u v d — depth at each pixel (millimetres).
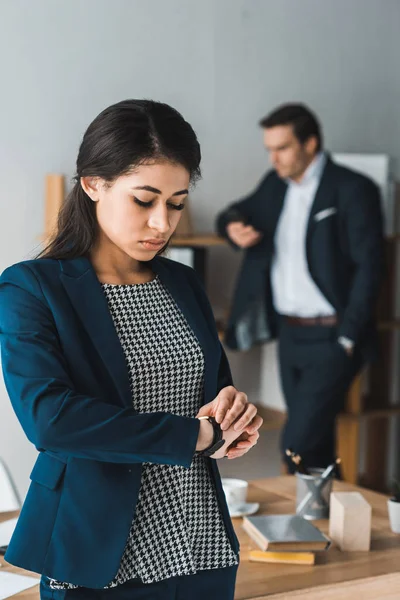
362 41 5297
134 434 1520
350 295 4344
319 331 4461
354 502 2396
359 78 5316
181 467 1704
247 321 4676
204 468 1758
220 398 1655
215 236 4758
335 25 5195
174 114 1613
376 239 4348
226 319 5098
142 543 1659
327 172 4410
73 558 1563
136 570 1649
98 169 1590
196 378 1737
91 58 4496
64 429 1490
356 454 5055
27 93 4363
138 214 1600
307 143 4352
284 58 5051
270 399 5117
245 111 4965
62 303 1598
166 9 4672
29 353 1531
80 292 1624
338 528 2389
